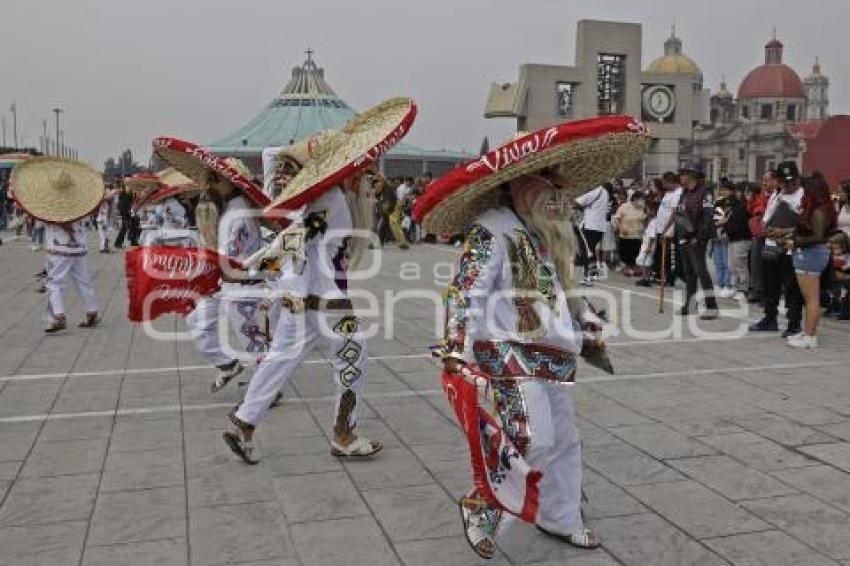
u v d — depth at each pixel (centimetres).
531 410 333
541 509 371
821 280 877
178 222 1152
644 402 605
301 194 449
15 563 360
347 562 360
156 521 403
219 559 363
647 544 375
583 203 1354
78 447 513
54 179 893
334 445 492
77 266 920
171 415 582
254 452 480
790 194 866
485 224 333
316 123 5812
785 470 464
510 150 312
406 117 458
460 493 437
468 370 322
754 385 653
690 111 3697
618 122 316
